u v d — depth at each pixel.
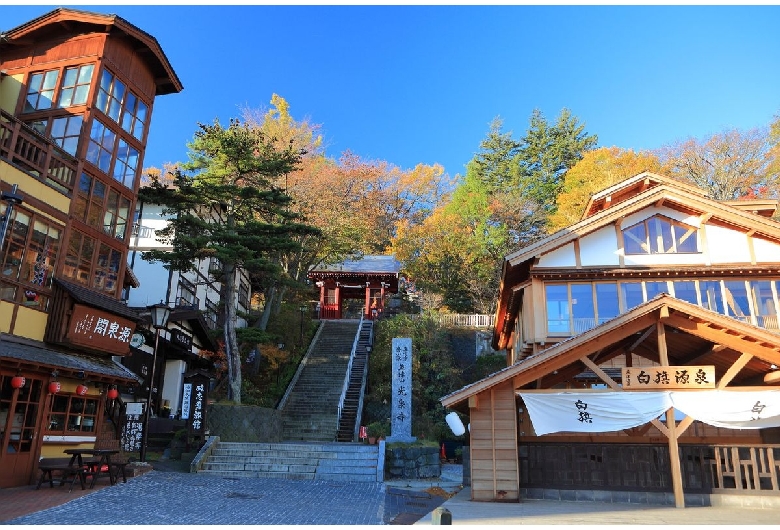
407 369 20.02
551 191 47.50
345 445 18.02
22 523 8.41
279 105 48.25
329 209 34.94
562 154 50.62
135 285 22.14
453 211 44.72
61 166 14.91
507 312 24.88
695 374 12.40
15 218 13.09
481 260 40.06
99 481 13.03
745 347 12.33
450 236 40.06
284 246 21.06
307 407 24.92
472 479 12.59
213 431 18.89
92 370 13.91
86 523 8.53
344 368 28.94
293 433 22.70
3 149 12.88
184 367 25.72
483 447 12.73
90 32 16.58
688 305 12.38
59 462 13.28
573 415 12.55
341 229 33.09
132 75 17.69
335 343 32.53
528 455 13.12
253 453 16.86
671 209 20.62
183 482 13.53
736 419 12.10
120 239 16.92
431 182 54.22
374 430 20.97
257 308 37.62
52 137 15.83
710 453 12.60
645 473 12.66
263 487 13.41
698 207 19.98
